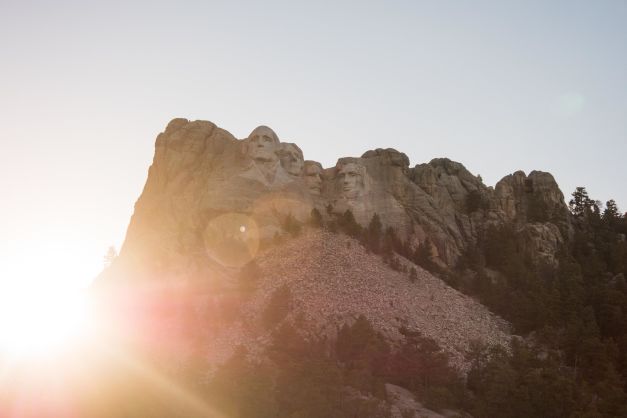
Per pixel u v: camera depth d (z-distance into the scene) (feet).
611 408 538.88
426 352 596.70
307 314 615.98
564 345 645.51
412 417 510.17
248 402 490.90
